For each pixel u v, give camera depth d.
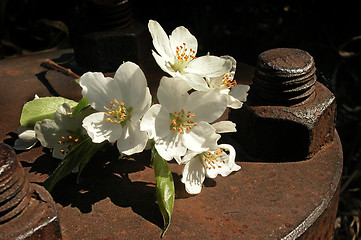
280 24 0.69
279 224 0.31
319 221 0.32
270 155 0.35
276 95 0.35
